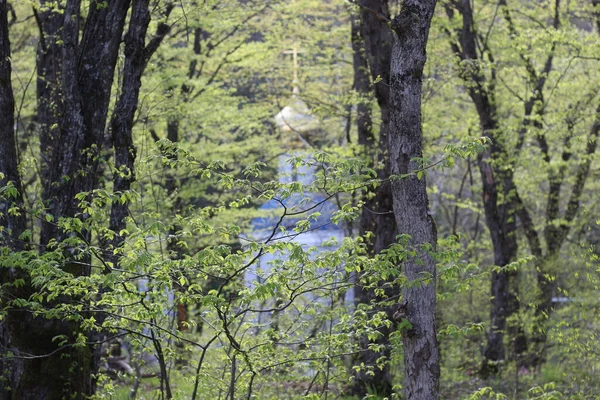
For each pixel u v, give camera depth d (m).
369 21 14.75
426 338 8.66
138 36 12.02
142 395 13.49
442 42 21.20
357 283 8.77
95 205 9.01
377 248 15.54
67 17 11.29
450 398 17.02
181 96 21.28
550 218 22.88
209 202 25.00
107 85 11.45
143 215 10.33
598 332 12.95
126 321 9.19
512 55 20.98
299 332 10.06
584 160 21.64
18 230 10.54
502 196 21.91
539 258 19.97
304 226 8.12
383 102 14.91
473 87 20.70
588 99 21.47
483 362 20.41
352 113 18.53
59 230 10.71
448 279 9.08
